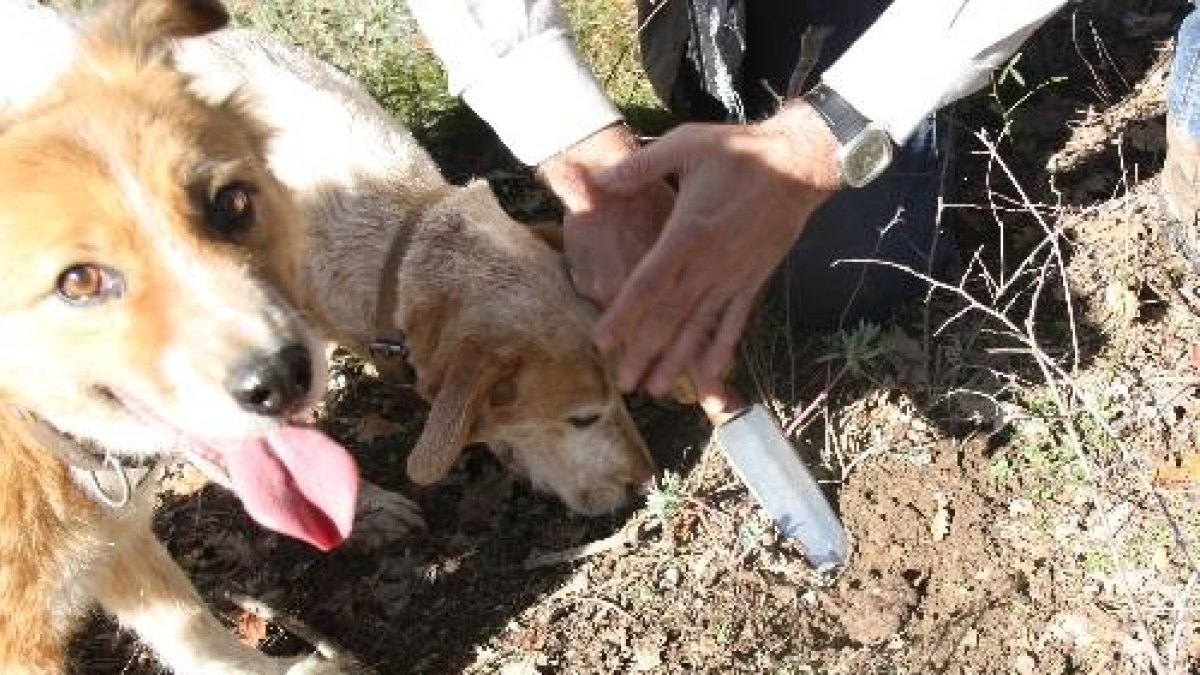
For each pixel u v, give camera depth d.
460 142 1.42
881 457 1.09
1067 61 1.32
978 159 1.26
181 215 0.81
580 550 1.10
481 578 1.10
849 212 1.12
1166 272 1.14
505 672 1.04
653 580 1.07
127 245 0.79
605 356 1.02
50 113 0.82
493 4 0.99
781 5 1.15
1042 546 1.02
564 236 1.10
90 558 0.92
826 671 0.99
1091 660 0.96
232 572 1.14
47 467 0.87
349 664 1.06
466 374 1.06
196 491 1.19
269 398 0.82
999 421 1.08
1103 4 1.34
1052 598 0.99
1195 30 1.03
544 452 1.10
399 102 1.42
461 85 1.02
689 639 1.03
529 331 1.06
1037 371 1.11
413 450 1.08
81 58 0.88
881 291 1.17
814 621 1.02
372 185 1.16
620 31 1.41
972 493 1.06
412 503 1.15
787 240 0.94
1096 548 1.00
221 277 0.82
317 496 0.87
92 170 0.79
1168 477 1.02
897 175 1.11
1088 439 1.05
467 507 1.15
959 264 1.20
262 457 0.87
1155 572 0.98
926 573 1.03
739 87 1.17
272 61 1.22
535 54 0.99
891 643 1.00
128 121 0.82
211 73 1.17
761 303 1.18
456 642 1.07
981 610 1.00
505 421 1.08
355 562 1.13
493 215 1.13
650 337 0.95
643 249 1.01
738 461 1.05
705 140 0.92
